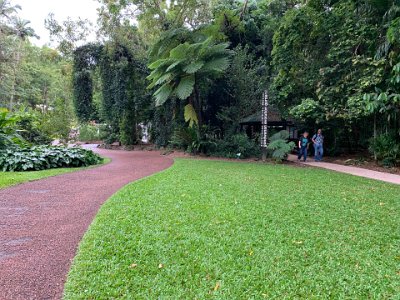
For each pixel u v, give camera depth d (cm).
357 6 1066
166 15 1711
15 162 844
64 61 2472
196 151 1471
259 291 245
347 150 1400
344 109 1113
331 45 1197
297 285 254
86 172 873
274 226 395
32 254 316
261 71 1612
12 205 500
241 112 1511
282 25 1305
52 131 1411
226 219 419
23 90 3581
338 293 243
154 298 232
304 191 613
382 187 679
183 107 1695
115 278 261
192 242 338
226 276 267
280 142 1245
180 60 1280
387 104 967
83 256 303
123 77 1966
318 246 333
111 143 2153
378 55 962
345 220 427
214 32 1526
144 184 658
